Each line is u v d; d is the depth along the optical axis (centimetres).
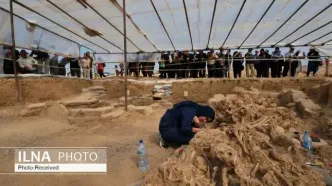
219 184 225
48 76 902
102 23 936
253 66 1131
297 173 233
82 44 1294
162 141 425
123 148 421
